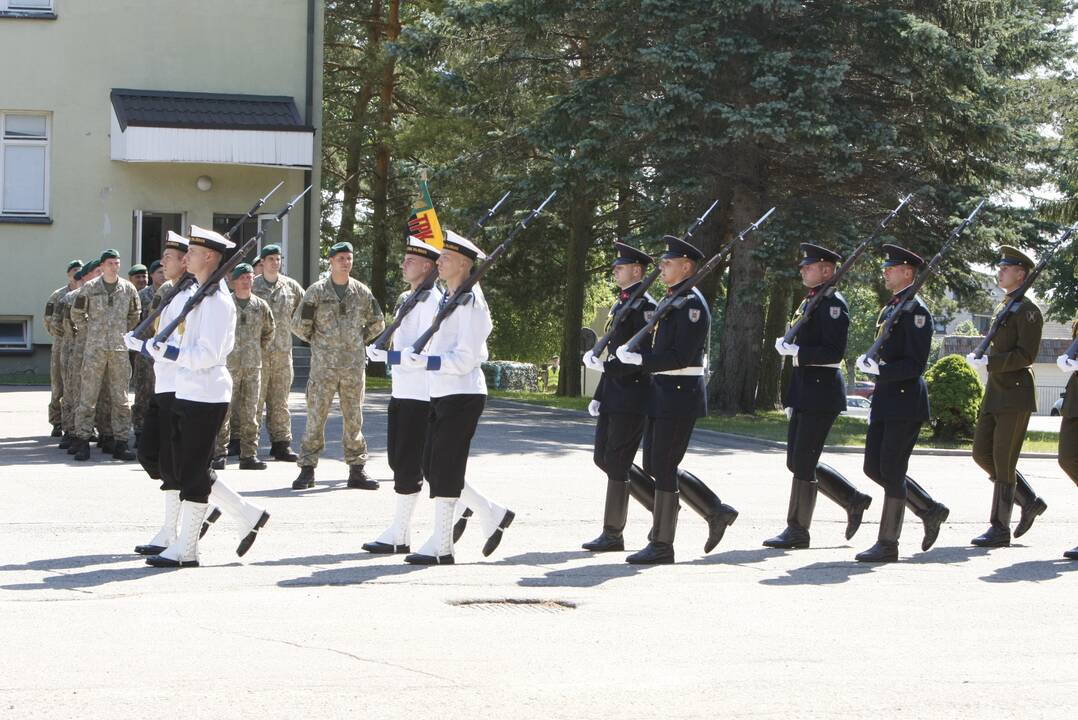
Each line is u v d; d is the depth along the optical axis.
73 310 25.48
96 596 13.41
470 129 54.19
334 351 22.25
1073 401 18.62
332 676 10.54
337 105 71.19
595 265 66.94
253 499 20.89
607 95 44.75
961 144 45.91
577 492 22.89
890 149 42.06
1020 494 18.92
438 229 24.69
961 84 43.81
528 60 51.03
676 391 16.34
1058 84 52.03
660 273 16.81
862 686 10.60
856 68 45.78
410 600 13.58
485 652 11.45
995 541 18.45
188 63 51.97
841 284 46.09
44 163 51.19
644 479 17.61
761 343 49.28
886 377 17.09
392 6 66.44
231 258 15.38
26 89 50.66
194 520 15.17
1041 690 10.59
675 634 12.32
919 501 17.66
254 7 52.41
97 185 51.03
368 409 41.28
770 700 10.14
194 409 15.04
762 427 42.59
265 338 24.95
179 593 13.64
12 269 50.56
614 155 44.72
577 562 16.27
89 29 50.97
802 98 40.47
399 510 16.56
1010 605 14.06
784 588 14.80
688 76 41.97
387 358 16.27
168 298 16.22
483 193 54.03
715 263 16.58
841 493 18.02
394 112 66.56
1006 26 45.34
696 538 18.48
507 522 16.31
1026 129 46.59
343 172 74.56
